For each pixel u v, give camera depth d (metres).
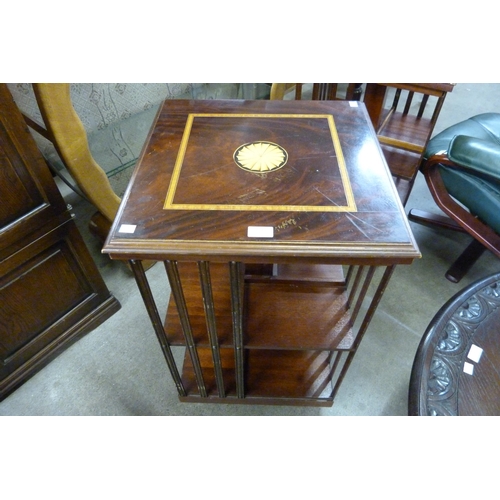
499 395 0.52
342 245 0.51
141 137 1.31
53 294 0.95
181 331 0.74
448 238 1.41
